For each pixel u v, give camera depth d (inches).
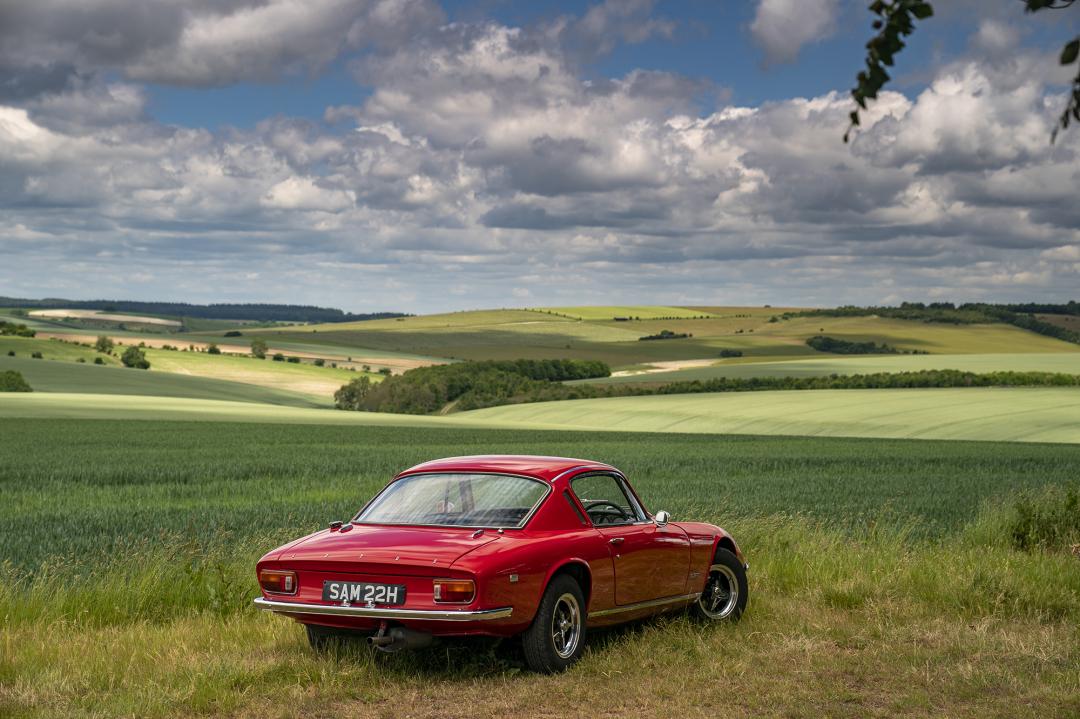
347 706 270.1
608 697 279.0
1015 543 542.3
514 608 290.2
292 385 5880.9
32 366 5393.7
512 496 320.2
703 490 1025.5
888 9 123.0
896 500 899.4
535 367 5812.0
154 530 669.9
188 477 1323.8
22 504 966.4
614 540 329.7
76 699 269.4
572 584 312.3
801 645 341.7
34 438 2253.9
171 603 398.3
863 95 125.8
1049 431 2522.1
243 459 1653.5
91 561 511.5
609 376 5974.4
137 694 269.6
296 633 353.4
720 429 3083.2
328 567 298.5
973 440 2506.2
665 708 267.3
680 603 365.1
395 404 5147.6
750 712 265.7
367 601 293.3
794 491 1009.5
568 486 329.1
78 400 3932.1
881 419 2950.3
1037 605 401.1
